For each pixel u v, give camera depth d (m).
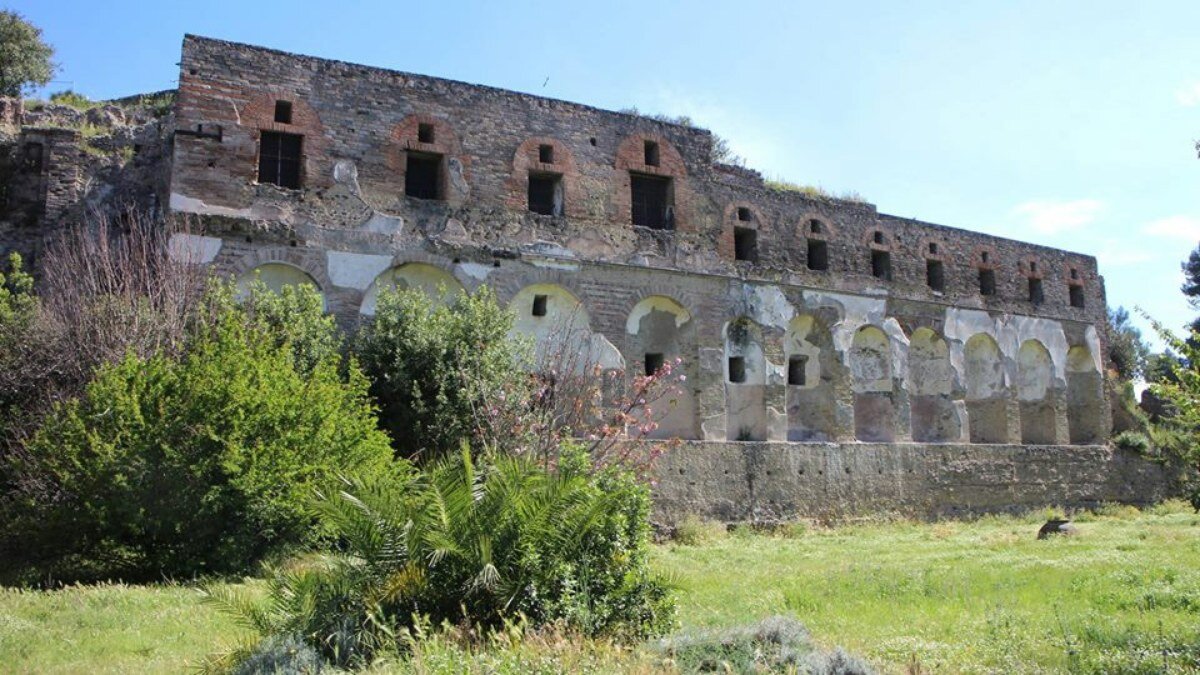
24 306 18.50
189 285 19.75
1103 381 36.94
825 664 8.27
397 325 20.47
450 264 23.97
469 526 9.36
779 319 29.02
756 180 31.08
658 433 26.06
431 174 25.06
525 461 10.80
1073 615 11.20
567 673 7.63
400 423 19.62
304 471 15.07
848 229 31.45
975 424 33.84
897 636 10.23
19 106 24.17
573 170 26.33
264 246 21.88
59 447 14.88
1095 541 21.39
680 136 28.41
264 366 15.64
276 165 22.83
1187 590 12.88
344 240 22.78
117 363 17.00
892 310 31.81
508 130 25.62
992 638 9.98
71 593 12.73
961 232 34.41
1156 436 27.91
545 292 25.33
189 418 14.79
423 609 9.11
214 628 10.68
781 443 27.52
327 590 9.24
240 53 22.52
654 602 9.93
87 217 22.17
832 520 27.88
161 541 14.84
